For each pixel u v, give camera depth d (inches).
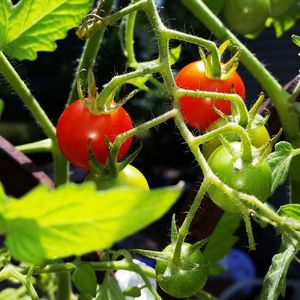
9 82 9.2
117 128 7.4
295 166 9.7
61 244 4.5
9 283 12.8
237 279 18.8
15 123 25.3
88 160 7.2
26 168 9.1
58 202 4.2
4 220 4.5
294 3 12.6
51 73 24.7
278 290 7.2
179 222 8.5
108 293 8.3
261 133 7.5
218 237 10.0
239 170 6.7
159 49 6.9
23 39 7.6
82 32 7.4
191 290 7.0
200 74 7.9
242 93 8.0
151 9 7.0
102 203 4.1
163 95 10.6
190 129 9.2
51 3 7.3
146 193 4.0
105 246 4.5
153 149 24.3
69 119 7.4
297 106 9.2
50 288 11.4
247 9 10.6
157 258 7.0
